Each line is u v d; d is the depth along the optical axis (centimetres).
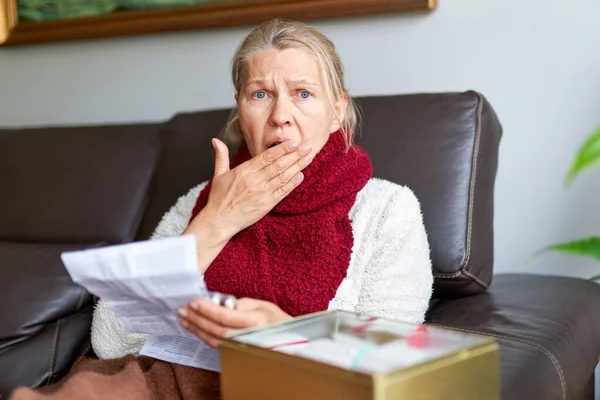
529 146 165
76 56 222
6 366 138
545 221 165
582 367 116
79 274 91
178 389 102
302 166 115
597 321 131
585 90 158
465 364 74
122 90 216
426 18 171
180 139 164
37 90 231
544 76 162
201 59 201
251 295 117
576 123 160
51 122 230
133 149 173
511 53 164
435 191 136
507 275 155
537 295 135
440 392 71
